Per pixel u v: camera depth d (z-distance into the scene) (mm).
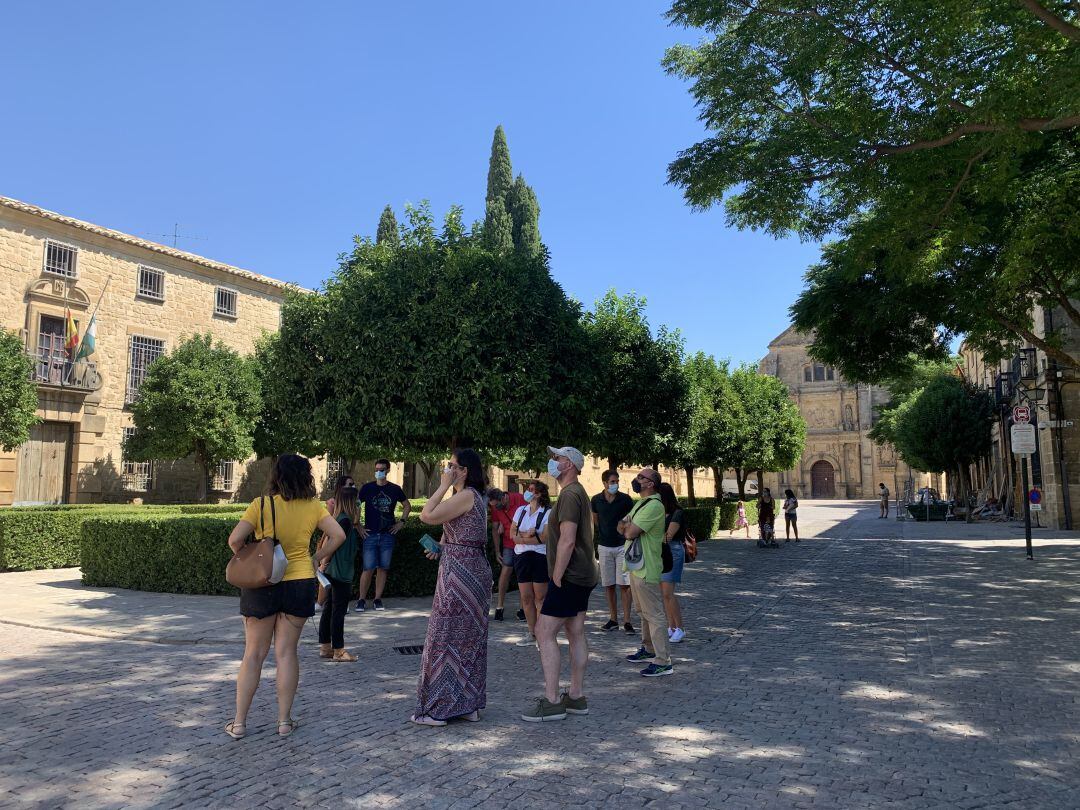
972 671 5922
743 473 30078
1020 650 6645
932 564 13781
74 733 4422
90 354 23328
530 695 5320
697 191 10266
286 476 4402
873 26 8258
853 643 7070
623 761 3963
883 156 9109
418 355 10688
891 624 8008
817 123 9375
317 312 11953
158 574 10320
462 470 4754
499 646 7117
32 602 9477
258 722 4621
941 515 30875
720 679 5762
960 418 30781
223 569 9922
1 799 3459
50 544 13484
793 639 7305
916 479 67625
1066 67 6516
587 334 12727
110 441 24469
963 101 8266
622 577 7883
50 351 23062
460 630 4609
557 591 4707
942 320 12383
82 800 3447
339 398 11211
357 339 10875
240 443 23000
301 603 4371
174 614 8555
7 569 13008
